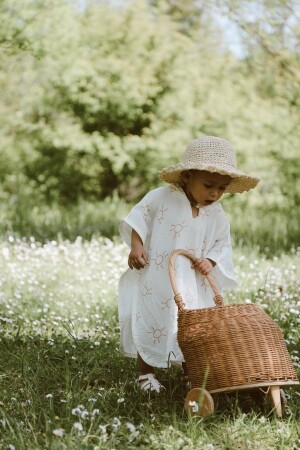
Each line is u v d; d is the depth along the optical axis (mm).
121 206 14766
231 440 3645
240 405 4117
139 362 4465
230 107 15539
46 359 4836
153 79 15383
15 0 10391
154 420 3830
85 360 4828
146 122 15844
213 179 4316
